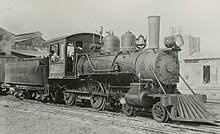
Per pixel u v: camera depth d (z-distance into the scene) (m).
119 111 13.62
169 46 11.21
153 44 11.87
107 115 11.72
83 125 9.41
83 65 14.36
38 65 17.36
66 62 14.94
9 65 21.50
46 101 17.20
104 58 13.33
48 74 16.77
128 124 9.39
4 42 39.06
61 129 8.68
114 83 13.20
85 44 15.80
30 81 18.27
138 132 8.31
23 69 19.22
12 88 20.84
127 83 12.55
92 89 14.07
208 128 8.80
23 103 16.23
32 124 9.51
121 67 12.27
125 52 12.70
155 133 8.15
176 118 9.56
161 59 11.01
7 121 10.10
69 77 14.78
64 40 14.94
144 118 11.01
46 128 8.83
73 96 15.17
